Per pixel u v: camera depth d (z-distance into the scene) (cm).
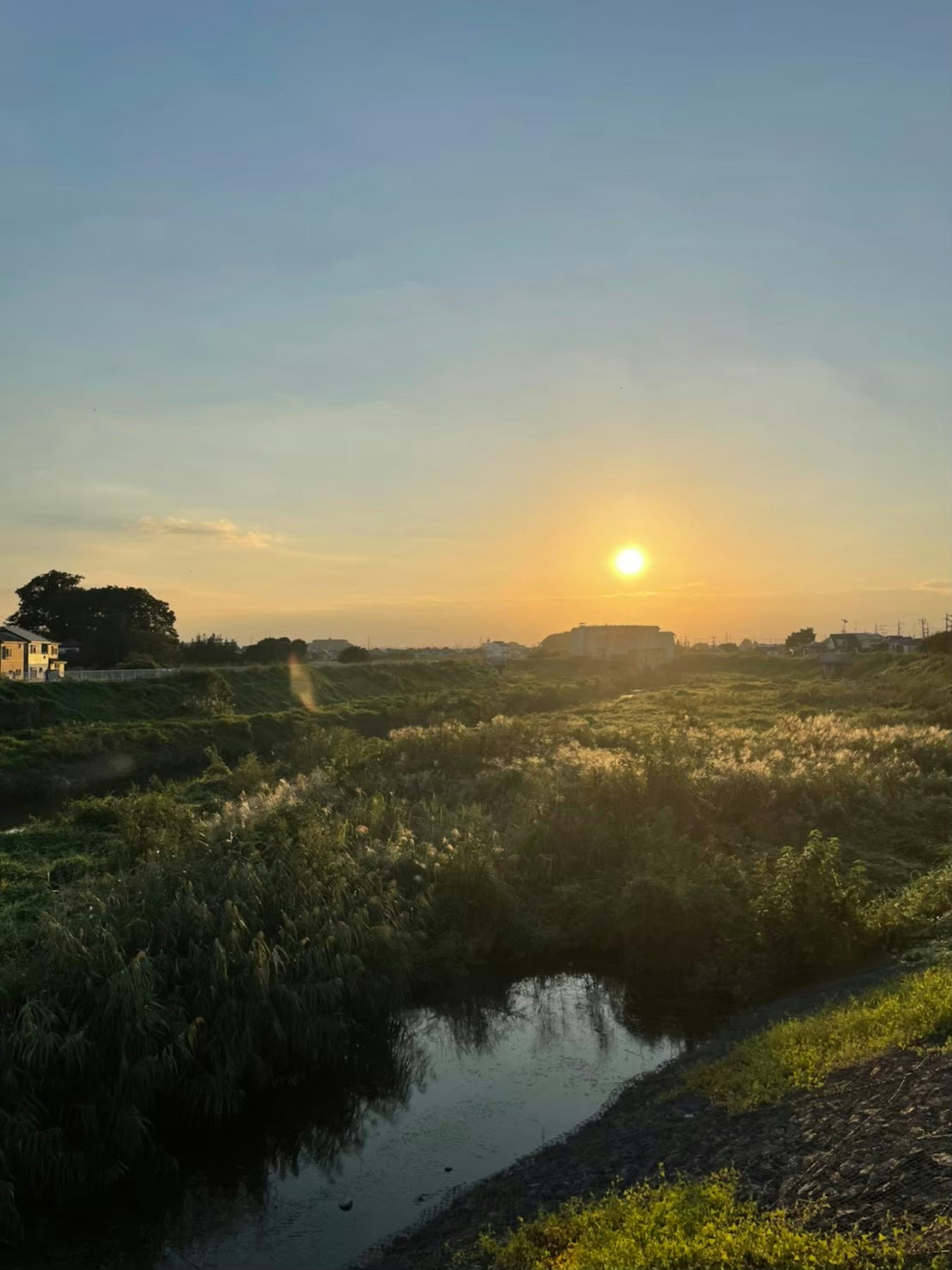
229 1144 1339
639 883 2066
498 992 1862
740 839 2659
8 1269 1080
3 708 6106
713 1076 1315
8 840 2572
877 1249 718
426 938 1961
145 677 7675
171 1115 1365
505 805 3067
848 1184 848
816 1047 1258
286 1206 1194
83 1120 1245
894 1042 1171
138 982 1348
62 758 4962
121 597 12069
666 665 11181
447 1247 1016
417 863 2162
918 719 5234
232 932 1536
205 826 2377
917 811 2920
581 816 2577
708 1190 891
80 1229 1151
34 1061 1245
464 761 3816
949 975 1377
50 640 11531
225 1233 1140
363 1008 1673
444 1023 1733
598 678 9894
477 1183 1216
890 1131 927
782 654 16825
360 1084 1500
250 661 11925
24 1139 1186
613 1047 1622
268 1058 1498
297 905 1730
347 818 2494
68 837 2603
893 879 2327
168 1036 1365
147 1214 1180
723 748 3909
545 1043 1647
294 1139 1351
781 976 1811
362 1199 1201
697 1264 755
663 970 1927
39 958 1397
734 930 1961
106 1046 1307
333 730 5103
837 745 3947
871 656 9688
